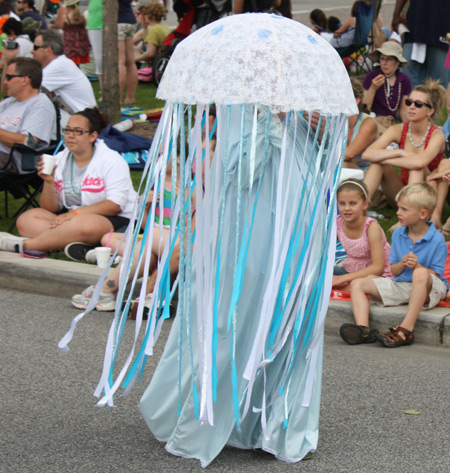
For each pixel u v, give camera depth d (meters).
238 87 3.73
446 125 9.30
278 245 3.99
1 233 8.52
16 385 5.43
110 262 4.36
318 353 4.28
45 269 7.82
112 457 4.34
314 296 4.20
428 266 6.69
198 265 4.00
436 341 6.43
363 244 6.88
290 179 4.14
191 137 4.03
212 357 4.03
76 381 5.52
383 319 6.58
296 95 3.75
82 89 11.31
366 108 10.58
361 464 4.29
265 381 4.05
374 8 16.48
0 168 9.27
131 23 14.36
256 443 4.31
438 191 8.74
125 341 6.41
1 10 16.70
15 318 6.95
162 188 4.20
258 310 4.14
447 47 12.38
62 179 8.48
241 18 3.88
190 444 4.27
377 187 9.14
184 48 3.88
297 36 3.83
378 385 5.49
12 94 9.26
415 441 4.61
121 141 10.93
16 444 4.52
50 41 11.20
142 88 16.53
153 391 4.41
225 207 4.19
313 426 4.34
